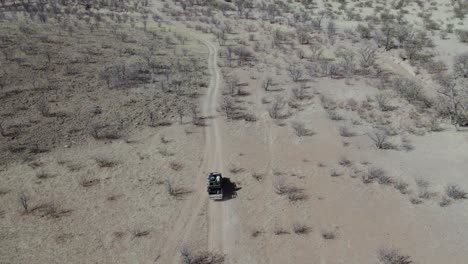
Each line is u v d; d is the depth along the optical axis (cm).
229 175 2302
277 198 2116
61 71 3534
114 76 3481
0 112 2800
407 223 1938
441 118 2880
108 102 3080
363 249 1791
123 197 2116
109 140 2623
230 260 1745
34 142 2534
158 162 2409
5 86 3144
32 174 2264
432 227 1906
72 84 3309
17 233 1872
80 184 2200
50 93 3128
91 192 2144
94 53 4041
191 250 1791
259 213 2014
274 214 2005
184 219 1975
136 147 2559
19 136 2573
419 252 1769
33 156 2414
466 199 2073
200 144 2612
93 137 2642
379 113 2981
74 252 1775
